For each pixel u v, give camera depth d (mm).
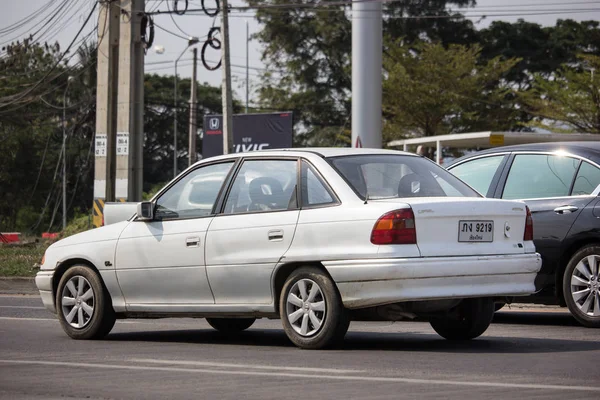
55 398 11898
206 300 17641
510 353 15922
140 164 49812
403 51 106250
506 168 21938
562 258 20625
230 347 17312
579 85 97562
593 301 20250
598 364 14523
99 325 18828
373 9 55625
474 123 103500
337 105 127750
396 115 104250
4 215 135750
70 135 132125
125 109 49125
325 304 16078
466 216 16031
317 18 125938
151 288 18266
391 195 16438
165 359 15570
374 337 18672
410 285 15391
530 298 21156
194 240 17688
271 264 16656
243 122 88812
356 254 15656
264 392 12102
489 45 124250
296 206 16703
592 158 20734
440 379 13023
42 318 23453
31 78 120750
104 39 49969
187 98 157750
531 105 102250
